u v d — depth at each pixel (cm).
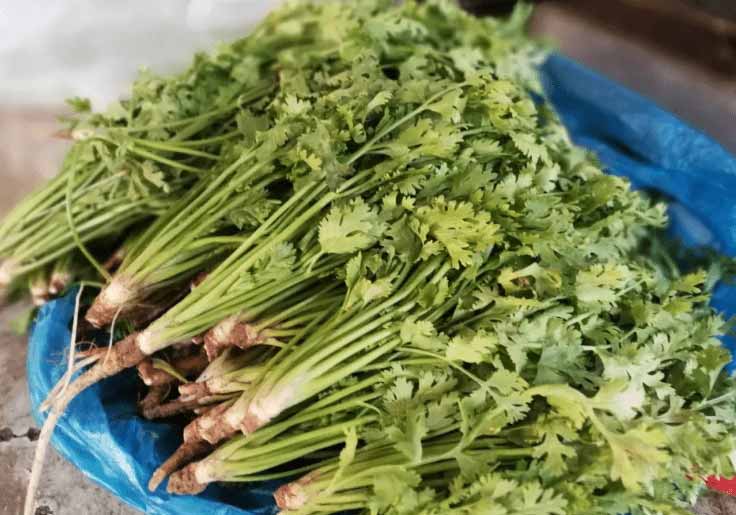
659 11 85
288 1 70
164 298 55
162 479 49
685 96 80
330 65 62
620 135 69
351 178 49
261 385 46
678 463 44
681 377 49
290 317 50
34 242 56
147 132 57
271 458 46
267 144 50
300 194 49
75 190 56
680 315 52
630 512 45
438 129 49
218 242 51
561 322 46
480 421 43
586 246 51
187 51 79
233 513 48
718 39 82
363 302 47
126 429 52
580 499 41
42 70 75
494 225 46
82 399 52
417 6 68
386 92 50
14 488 55
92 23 75
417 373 46
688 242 64
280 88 59
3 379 60
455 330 48
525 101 56
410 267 48
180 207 53
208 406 51
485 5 89
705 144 64
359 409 47
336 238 47
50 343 55
